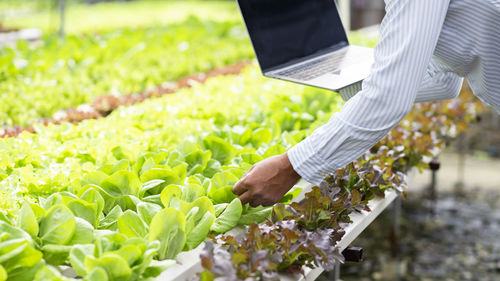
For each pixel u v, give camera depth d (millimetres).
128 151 2082
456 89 1912
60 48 4340
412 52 1308
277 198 1526
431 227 4008
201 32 5500
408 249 3672
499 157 5453
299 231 1471
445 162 5336
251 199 1552
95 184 1758
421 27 1298
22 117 2857
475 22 1420
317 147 1432
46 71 3789
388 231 3900
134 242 1334
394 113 1352
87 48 4387
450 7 1422
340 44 2264
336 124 1405
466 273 3400
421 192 4621
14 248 1279
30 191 1774
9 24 8117
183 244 1430
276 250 1408
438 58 1596
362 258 1738
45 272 1231
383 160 2148
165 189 1624
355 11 7582
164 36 5184
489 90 1579
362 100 1370
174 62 4387
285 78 1866
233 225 1573
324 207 1599
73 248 1307
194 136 2334
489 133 6062
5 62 3469
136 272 1293
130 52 4562
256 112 2686
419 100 1946
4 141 2064
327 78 1854
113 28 7715
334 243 1563
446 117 3273
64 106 3238
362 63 2023
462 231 3953
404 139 2496
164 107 2836
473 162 5340
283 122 2629
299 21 2127
